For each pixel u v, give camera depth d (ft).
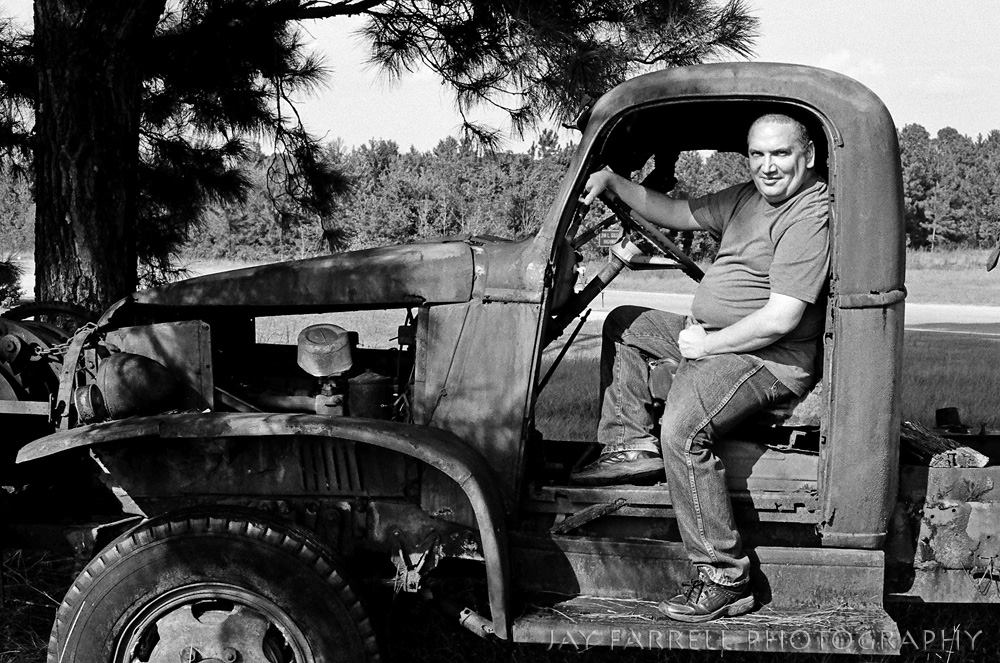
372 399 10.68
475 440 10.19
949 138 179.42
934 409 21.98
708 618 9.62
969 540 10.03
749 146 9.63
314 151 25.72
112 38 18.13
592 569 10.13
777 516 9.98
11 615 11.71
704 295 10.20
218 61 22.34
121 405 10.18
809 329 9.89
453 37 21.03
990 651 12.10
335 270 10.69
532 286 10.02
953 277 85.05
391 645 11.14
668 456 9.78
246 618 9.48
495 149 22.59
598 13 18.75
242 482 10.28
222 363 11.78
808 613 9.77
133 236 19.20
